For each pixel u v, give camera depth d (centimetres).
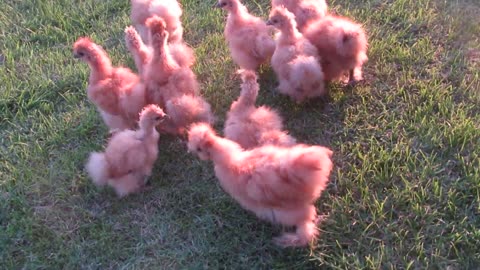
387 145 116
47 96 136
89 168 110
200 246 102
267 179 92
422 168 110
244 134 108
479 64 133
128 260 101
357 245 99
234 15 130
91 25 158
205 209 107
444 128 116
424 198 104
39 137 126
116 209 109
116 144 107
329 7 155
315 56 121
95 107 132
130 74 124
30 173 116
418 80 129
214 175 113
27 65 145
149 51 127
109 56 145
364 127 120
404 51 136
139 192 112
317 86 120
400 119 121
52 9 163
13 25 159
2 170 118
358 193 107
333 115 124
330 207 105
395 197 105
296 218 97
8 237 105
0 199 112
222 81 135
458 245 97
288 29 120
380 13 151
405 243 98
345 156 115
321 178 91
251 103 111
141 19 144
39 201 112
